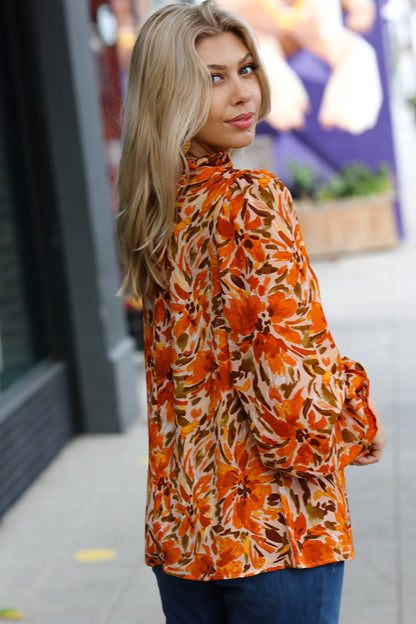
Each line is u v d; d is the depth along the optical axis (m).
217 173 1.51
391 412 5.15
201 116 1.50
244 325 1.44
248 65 1.57
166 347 1.60
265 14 11.98
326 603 1.49
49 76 4.88
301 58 12.10
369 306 8.52
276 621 1.47
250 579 1.46
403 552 3.30
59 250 5.00
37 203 4.99
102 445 5.00
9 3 4.84
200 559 1.50
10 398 4.32
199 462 1.51
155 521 1.58
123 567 3.40
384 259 11.29
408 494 3.89
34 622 3.00
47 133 4.92
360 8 11.98
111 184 6.79
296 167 12.14
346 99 12.15
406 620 2.79
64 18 4.82
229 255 1.44
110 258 5.27
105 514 3.97
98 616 3.01
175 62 1.48
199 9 1.53
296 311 1.41
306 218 11.70
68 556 3.55
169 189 1.51
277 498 1.47
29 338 4.85
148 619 2.96
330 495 1.49
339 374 1.43
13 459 4.18
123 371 5.24
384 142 12.26
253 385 1.43
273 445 1.42
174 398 1.54
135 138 1.54
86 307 5.05
